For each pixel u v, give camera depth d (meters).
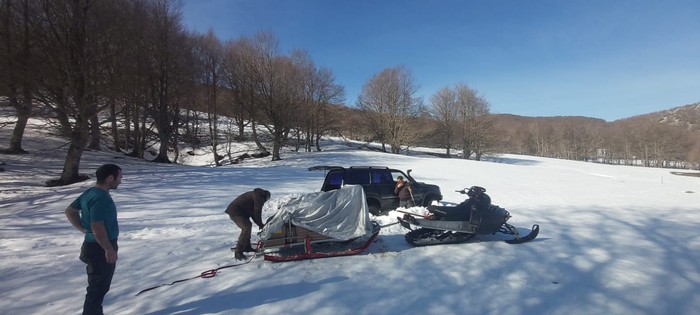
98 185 4.03
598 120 155.25
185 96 34.75
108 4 17.86
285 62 41.09
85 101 16.88
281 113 38.84
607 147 101.56
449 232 7.48
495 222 7.25
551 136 113.69
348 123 60.81
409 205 10.59
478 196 7.29
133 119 33.38
